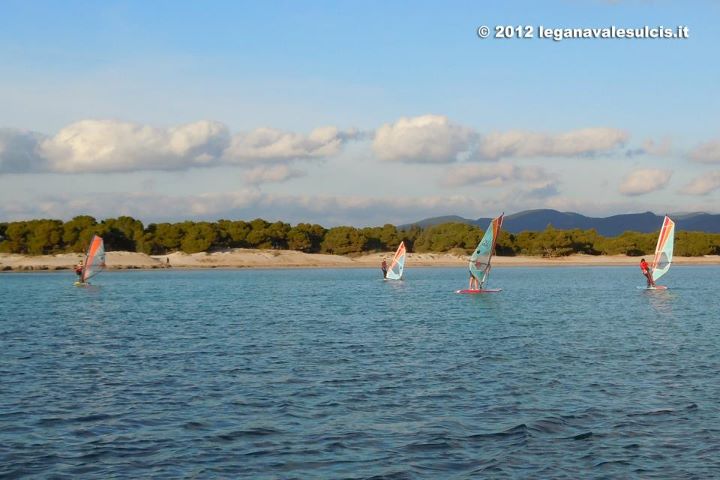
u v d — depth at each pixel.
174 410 21.97
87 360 31.30
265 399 23.36
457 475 16.42
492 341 37.16
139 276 136.62
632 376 26.97
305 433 19.50
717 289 83.06
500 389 24.72
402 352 33.22
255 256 185.00
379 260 195.88
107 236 176.12
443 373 27.70
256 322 48.09
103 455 17.75
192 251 184.75
